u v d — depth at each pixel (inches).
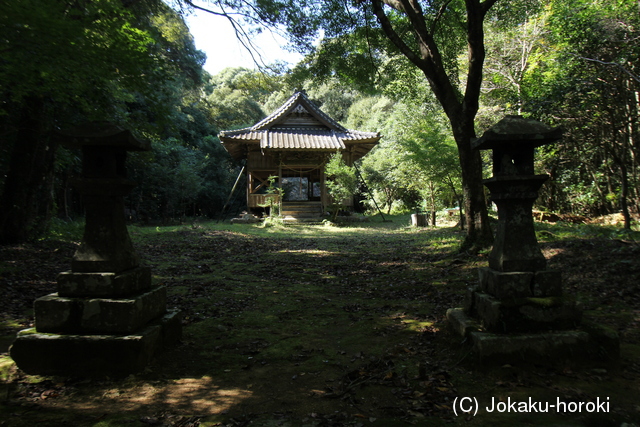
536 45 554.9
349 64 408.5
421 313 183.9
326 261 355.3
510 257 125.8
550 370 115.4
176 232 543.5
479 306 131.0
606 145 440.8
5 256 296.0
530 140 122.9
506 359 116.0
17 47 183.0
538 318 121.0
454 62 402.6
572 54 417.4
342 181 759.1
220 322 174.6
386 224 786.2
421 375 115.7
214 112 1219.2
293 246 467.2
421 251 388.5
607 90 408.5
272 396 106.6
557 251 296.7
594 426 90.7
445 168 535.8
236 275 287.3
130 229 581.0
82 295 120.6
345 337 155.6
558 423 91.7
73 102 317.4
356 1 358.0
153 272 287.3
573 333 119.1
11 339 146.7
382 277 277.4
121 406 100.7
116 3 218.8
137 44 233.5
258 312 192.2
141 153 461.4
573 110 437.4
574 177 584.1
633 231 373.7
